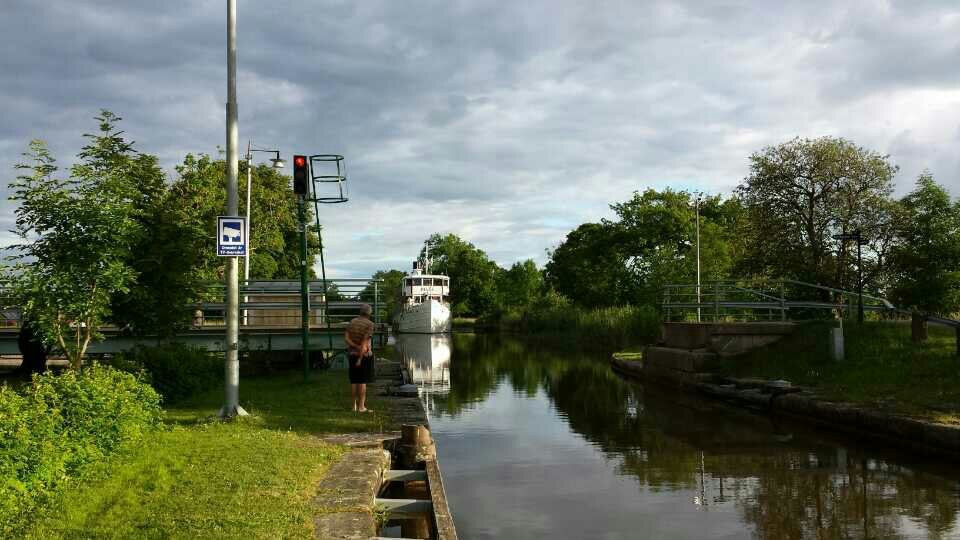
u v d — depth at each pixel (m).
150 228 13.37
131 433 8.12
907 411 11.48
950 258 24.80
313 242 34.91
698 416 15.24
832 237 25.92
